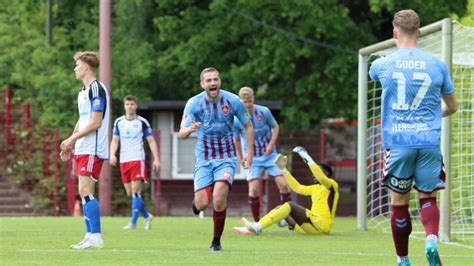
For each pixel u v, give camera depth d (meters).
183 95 83.50
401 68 21.66
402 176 21.77
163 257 27.06
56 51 80.50
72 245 31.25
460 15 74.69
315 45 76.94
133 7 81.19
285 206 37.59
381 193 52.25
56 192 72.31
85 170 29.03
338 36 76.25
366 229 43.84
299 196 73.38
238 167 72.50
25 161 74.25
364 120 44.16
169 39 79.19
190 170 73.50
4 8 86.62
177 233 38.88
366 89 44.22
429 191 21.77
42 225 44.31
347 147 81.75
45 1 85.94
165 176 73.25
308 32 74.94
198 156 28.86
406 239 22.05
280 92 79.50
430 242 21.34
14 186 74.00
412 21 21.94
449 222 35.31
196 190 28.84
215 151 28.67
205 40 77.44
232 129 28.77
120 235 37.41
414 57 21.77
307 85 77.44
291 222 39.50
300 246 32.12
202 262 25.66
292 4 73.50
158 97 83.12
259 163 43.16
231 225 46.09
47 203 72.94
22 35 83.81
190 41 77.62
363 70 44.00
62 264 24.83
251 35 78.25
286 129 78.75
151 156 73.44
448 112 22.70
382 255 28.53
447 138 35.19
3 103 76.62
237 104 28.72
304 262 26.00
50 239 34.25
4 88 77.44
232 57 79.62
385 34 80.31
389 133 21.73
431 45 39.56
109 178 62.91
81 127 29.16
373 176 52.75
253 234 37.84
